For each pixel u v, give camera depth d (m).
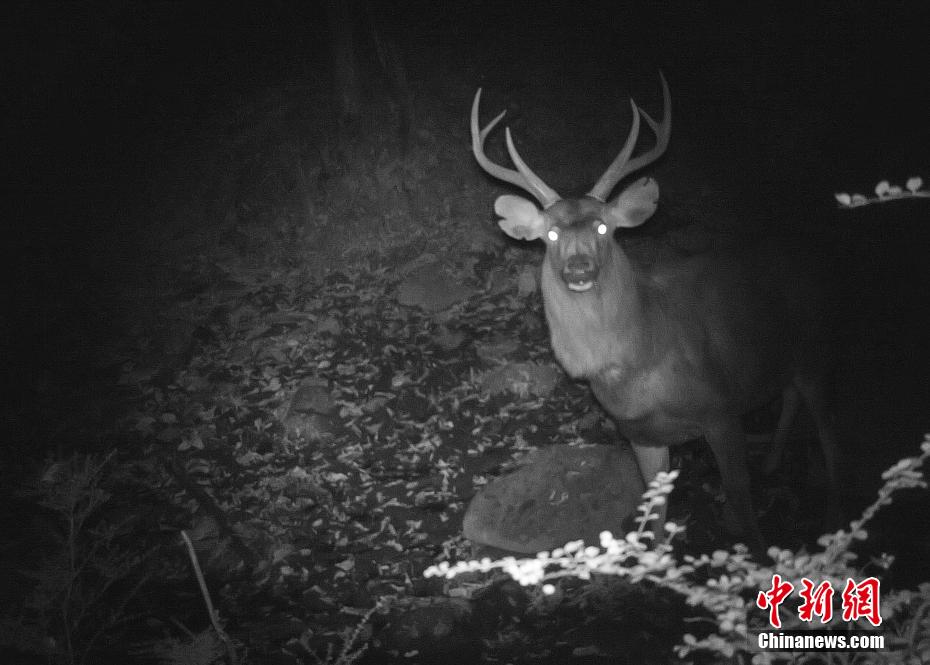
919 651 2.87
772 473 6.61
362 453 7.54
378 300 10.14
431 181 12.06
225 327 10.15
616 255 5.09
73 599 5.57
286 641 5.45
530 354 8.58
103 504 7.17
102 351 10.12
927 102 11.38
